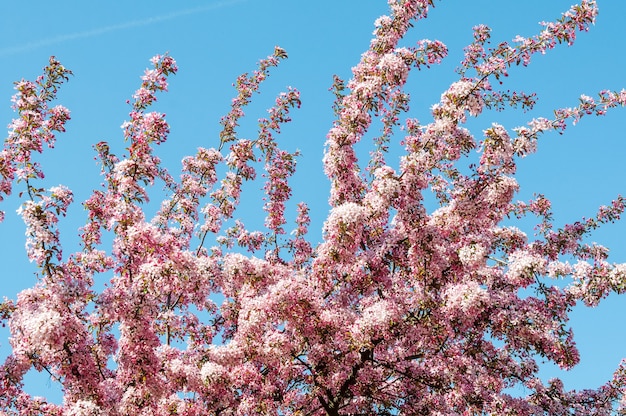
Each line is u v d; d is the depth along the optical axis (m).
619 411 14.86
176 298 14.34
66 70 12.11
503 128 11.27
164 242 10.93
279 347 11.57
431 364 13.24
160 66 12.20
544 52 11.66
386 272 12.48
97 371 10.95
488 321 12.55
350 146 12.46
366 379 12.23
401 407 13.22
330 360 11.95
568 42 11.61
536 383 14.55
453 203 12.01
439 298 11.98
